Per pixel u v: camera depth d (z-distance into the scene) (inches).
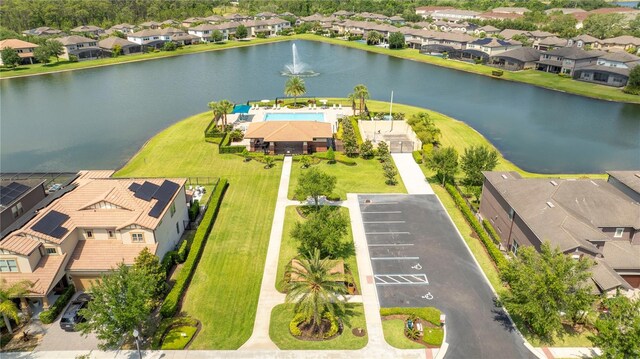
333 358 1505.9
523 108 4618.6
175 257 2003.0
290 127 3329.2
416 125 3496.6
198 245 2071.9
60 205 1958.7
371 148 3174.2
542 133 3895.2
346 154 3225.9
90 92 5206.7
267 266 2000.5
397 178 2878.9
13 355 1513.3
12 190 2066.9
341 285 1649.9
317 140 3312.0
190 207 2452.0
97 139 3740.2
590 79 5600.4
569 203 2020.2
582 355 1524.4
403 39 7662.4
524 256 1579.7
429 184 2800.2
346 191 2699.3
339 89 5339.6
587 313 1614.2
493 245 2078.0
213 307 1747.0
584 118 4315.9
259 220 2386.8
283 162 3132.4
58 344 1566.2
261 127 3383.4
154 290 1642.5
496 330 1633.9
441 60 6840.6
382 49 7662.4
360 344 1566.2
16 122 4192.9
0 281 1662.2
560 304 1481.3
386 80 5782.5
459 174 2955.2
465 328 1642.5
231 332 1622.8
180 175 2928.2
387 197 2628.0
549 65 6072.8
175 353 1526.8
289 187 2760.8
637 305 1371.8
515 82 5723.4
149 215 1916.8
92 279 1811.0
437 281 1897.1
